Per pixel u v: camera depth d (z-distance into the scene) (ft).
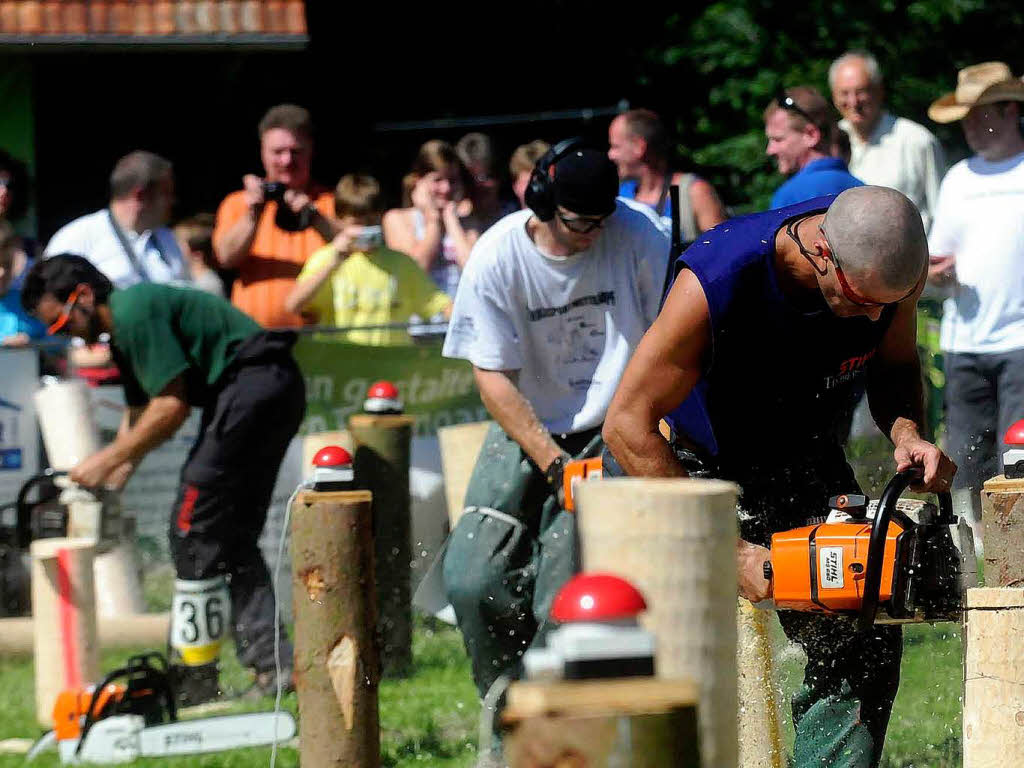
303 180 93.66
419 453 84.48
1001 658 40.37
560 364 58.59
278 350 71.92
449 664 77.30
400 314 87.20
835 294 40.40
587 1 178.09
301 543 48.93
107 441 81.76
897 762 54.70
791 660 49.49
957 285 82.07
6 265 91.61
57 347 82.28
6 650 80.33
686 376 41.78
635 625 23.09
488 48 180.55
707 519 28.25
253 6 143.43
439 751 61.77
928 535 39.91
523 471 57.77
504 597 57.77
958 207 81.66
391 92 177.88
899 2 169.27
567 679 22.80
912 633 69.56
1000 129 80.69
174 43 139.54
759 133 165.58
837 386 44.65
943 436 86.94
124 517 81.82
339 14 176.45
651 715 22.20
